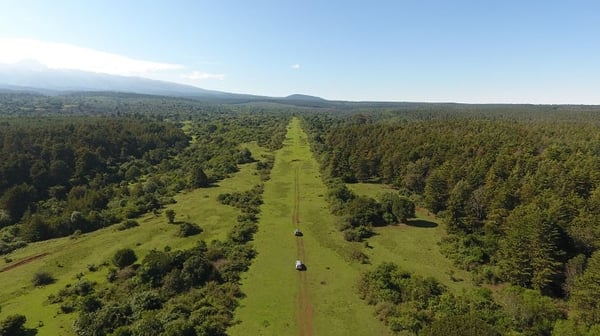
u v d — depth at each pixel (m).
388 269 62.66
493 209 79.81
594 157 105.75
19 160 114.00
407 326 48.03
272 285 60.16
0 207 96.19
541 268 58.00
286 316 51.88
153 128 193.88
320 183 126.12
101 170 133.25
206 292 57.41
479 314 49.19
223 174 135.50
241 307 53.97
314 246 75.75
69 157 130.12
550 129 166.38
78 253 74.44
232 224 88.56
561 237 63.44
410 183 115.00
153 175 136.62
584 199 81.69
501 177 99.06
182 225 83.75
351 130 184.62
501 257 64.38
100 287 60.28
